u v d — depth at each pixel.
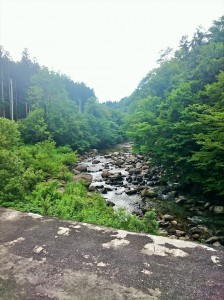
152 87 34.75
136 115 24.05
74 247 2.70
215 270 2.24
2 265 2.36
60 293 1.96
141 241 2.85
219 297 1.89
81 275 2.19
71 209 7.91
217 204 11.52
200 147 12.82
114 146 45.50
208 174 11.52
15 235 3.02
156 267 2.30
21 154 15.77
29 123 26.36
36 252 2.60
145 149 16.11
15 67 45.31
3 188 8.47
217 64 18.42
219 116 9.97
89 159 29.45
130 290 1.98
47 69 32.50
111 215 7.79
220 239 7.95
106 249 2.65
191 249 2.65
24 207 7.64
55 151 24.94
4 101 37.28
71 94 71.19
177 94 15.62
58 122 33.03
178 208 11.49
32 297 1.92
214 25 33.09
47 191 9.87
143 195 13.61
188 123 12.89
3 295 1.95
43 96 32.38
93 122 43.50
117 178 17.69
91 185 15.71
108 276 2.17
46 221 3.51
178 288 2.00
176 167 14.68
